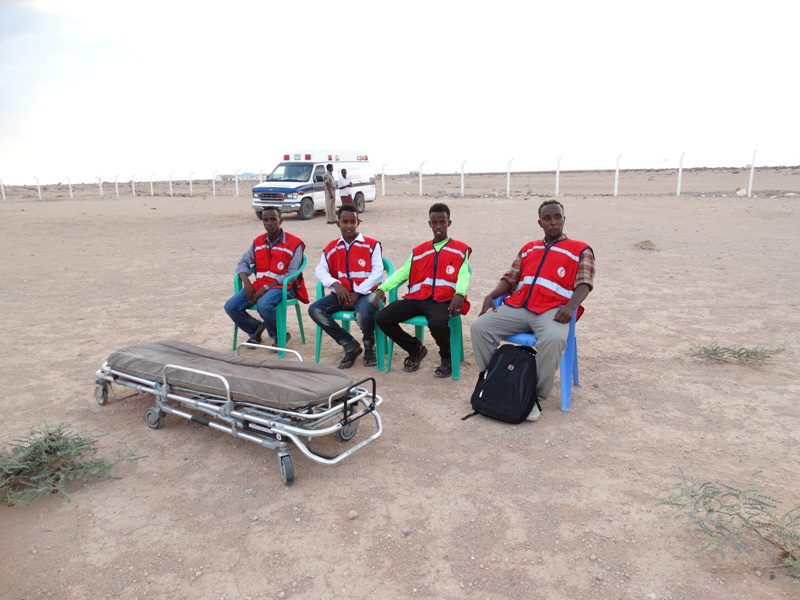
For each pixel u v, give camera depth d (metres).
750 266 10.72
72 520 3.56
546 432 4.58
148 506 3.70
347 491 3.83
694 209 21.12
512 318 5.12
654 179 52.38
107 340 7.14
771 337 6.76
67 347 6.89
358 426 4.76
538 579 2.99
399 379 5.80
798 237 14.10
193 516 3.58
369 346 6.15
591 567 3.07
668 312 7.91
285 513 3.60
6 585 3.02
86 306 8.90
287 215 23.44
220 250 14.24
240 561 3.18
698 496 3.48
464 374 5.92
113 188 57.88
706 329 7.13
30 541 3.37
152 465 4.19
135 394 5.44
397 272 5.91
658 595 2.86
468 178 74.38
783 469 3.95
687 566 3.06
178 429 4.75
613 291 9.14
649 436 4.48
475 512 3.56
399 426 4.74
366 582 3.00
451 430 4.65
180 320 8.02
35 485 3.87
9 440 4.54
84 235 17.92
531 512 3.55
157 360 4.72
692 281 9.69
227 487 3.90
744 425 4.61
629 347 6.54
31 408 5.16
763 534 3.24
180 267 12.06
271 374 4.31
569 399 4.95
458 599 2.87
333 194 19.08
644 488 3.77
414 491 3.81
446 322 5.51
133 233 18.20
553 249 5.09
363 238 6.12
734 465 4.02
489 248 13.54
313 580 3.02
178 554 3.24
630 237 14.51
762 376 5.61
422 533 3.38
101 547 3.31
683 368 5.87
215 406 4.22
